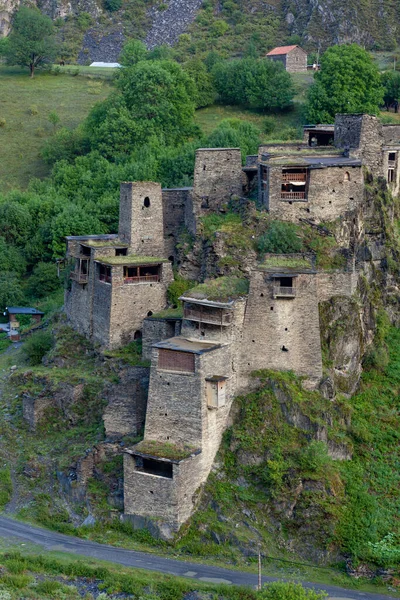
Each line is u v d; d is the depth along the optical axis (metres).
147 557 93.06
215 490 97.88
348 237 116.25
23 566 89.31
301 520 95.19
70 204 162.50
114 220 158.88
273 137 175.88
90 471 102.12
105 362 114.06
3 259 158.00
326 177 116.44
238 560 93.06
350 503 97.12
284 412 101.56
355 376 109.62
